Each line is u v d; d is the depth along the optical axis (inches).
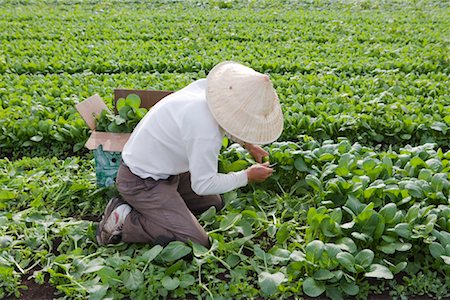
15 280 147.6
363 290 146.9
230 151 189.2
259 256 151.4
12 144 220.7
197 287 146.0
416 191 166.4
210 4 500.1
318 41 374.3
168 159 149.4
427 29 395.2
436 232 151.3
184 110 144.2
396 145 229.6
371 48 342.6
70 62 304.0
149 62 309.0
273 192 187.9
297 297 144.8
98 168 180.2
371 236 153.6
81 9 472.1
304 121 228.4
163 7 485.7
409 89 269.6
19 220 169.5
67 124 217.5
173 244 148.9
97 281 144.6
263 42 365.1
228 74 144.6
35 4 493.4
